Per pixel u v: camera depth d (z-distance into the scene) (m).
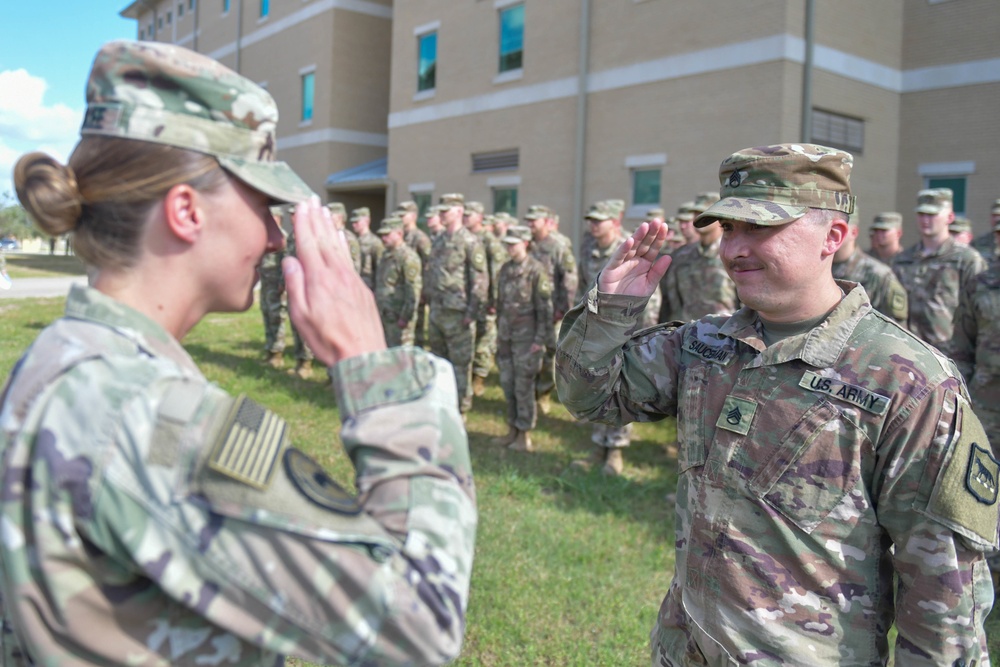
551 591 3.77
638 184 12.50
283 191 1.09
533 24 14.04
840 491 1.63
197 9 26.45
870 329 1.71
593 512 4.95
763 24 10.51
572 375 1.95
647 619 3.55
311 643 0.92
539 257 7.29
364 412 1.04
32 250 41.56
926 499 1.55
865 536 1.65
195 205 1.03
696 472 1.81
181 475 0.90
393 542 0.94
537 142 14.08
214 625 0.98
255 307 16.53
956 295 6.08
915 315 6.28
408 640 0.92
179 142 1.01
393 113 17.53
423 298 9.84
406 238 10.27
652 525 4.75
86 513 0.88
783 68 10.30
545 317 6.32
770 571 1.67
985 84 10.71
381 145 20.66
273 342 9.59
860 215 11.23
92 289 1.03
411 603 0.92
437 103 16.33
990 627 3.69
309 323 1.08
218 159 1.04
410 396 1.05
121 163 1.00
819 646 1.64
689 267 6.05
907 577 1.59
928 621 1.55
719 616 1.72
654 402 2.00
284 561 0.89
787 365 1.74
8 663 1.04
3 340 10.73
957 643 1.54
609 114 12.74
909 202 11.56
